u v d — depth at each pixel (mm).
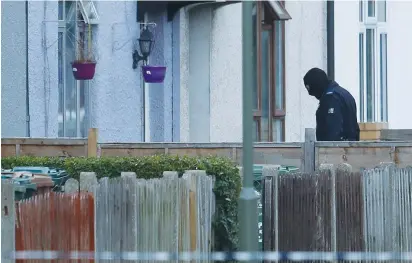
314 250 39719
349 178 39875
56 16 56219
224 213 40031
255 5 74812
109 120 60719
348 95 48188
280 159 47312
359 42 86188
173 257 37625
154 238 37312
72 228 35406
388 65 87625
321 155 46906
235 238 40031
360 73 86188
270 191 39562
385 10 87625
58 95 57219
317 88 48625
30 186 36406
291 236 39656
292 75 79438
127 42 61625
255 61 74812
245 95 29766
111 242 36500
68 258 35219
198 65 68000
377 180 40094
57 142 47625
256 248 30484
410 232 40375
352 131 48281
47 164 42844
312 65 81562
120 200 36594
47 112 55594
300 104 80562
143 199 37062
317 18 81875
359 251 40000
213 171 40094
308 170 46781
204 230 39031
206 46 67938
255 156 47469
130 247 36719
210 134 68250
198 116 68125
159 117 64562
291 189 39625
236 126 71250
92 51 58969
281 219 39656
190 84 67938
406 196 40375
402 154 46406
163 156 42594
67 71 58312
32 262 34531
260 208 41469
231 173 40250
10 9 53688
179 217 37812
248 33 29828
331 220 39781
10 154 47781
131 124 62281
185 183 38000
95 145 47156
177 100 65562
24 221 34375
